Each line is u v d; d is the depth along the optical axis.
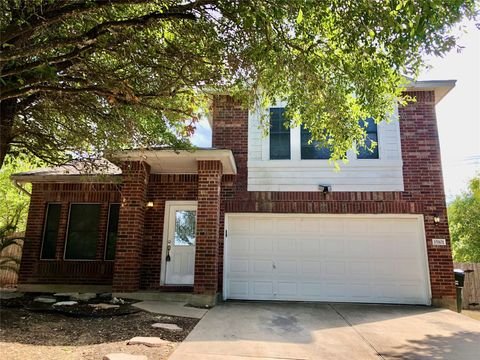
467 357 4.97
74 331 5.70
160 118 7.17
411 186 9.75
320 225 9.87
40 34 4.82
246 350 5.09
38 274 10.10
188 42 5.67
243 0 4.25
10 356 4.40
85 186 10.63
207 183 9.06
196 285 8.51
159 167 9.80
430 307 8.87
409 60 4.55
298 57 5.10
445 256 9.30
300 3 4.05
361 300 9.40
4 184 16.97
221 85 6.17
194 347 5.13
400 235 9.64
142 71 6.31
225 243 9.84
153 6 5.64
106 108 6.74
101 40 5.26
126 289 8.70
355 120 6.09
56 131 7.60
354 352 5.18
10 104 6.01
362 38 4.36
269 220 10.00
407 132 10.02
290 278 9.66
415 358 4.93
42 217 10.55
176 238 9.93
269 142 10.39
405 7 3.67
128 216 9.14
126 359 4.36
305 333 6.14
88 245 10.42
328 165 10.03
